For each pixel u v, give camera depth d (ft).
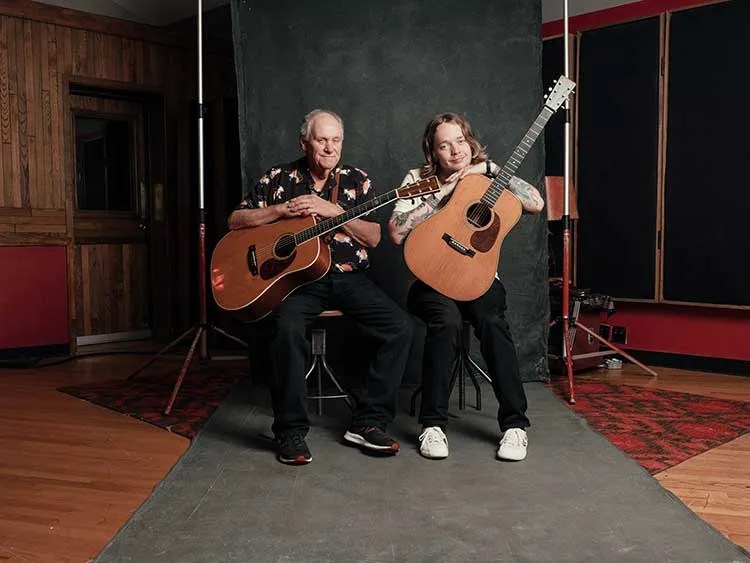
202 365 13.82
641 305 14.89
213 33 18.02
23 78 15.93
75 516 7.06
